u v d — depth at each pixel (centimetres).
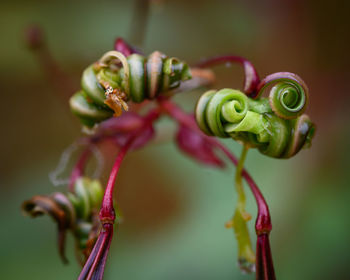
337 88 24
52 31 25
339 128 23
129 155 23
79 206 15
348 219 20
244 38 25
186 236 21
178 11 25
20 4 25
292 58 25
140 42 19
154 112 17
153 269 21
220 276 20
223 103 14
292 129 14
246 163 21
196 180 23
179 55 25
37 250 21
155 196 23
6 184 24
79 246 15
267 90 17
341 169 22
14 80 26
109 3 25
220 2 25
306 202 21
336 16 24
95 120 15
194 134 18
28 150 26
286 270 20
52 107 26
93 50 24
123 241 22
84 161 16
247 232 15
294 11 25
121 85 14
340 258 20
